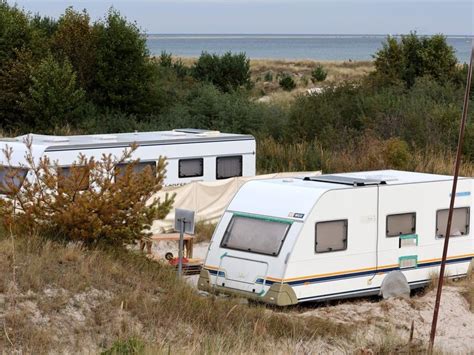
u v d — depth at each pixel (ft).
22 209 52.54
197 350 39.63
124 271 48.62
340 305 53.83
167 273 51.49
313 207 52.03
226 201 78.18
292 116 115.96
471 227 60.54
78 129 113.91
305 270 51.90
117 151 71.67
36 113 113.29
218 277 53.93
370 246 54.95
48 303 42.42
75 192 51.26
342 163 98.84
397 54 152.76
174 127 117.50
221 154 79.87
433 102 119.65
